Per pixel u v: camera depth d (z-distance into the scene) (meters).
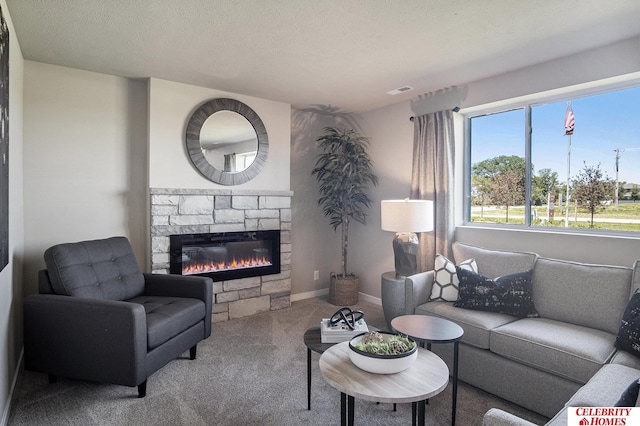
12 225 2.43
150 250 3.44
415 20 2.33
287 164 4.33
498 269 2.93
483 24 2.38
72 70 3.23
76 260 2.59
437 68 3.16
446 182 3.62
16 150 2.58
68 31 2.50
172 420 2.06
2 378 1.98
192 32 2.51
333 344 2.05
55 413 2.12
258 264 4.13
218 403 2.24
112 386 2.43
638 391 1.04
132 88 3.52
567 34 2.52
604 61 2.70
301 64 3.08
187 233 3.60
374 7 2.17
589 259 2.77
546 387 2.08
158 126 3.48
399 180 4.23
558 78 2.94
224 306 3.83
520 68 3.14
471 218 3.78
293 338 3.31
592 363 1.91
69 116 3.22
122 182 3.48
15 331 2.56
